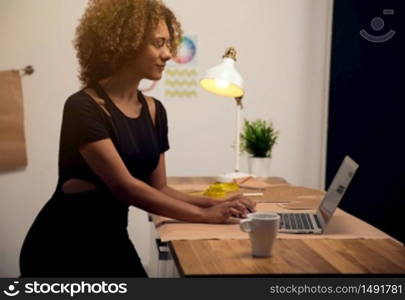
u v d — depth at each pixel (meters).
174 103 3.56
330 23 3.53
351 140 3.54
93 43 1.71
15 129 3.45
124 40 1.65
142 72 1.72
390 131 3.53
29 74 3.44
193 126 3.59
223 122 3.61
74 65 3.47
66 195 1.66
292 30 3.59
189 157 3.61
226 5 3.53
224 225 1.66
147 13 1.68
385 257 1.34
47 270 1.61
